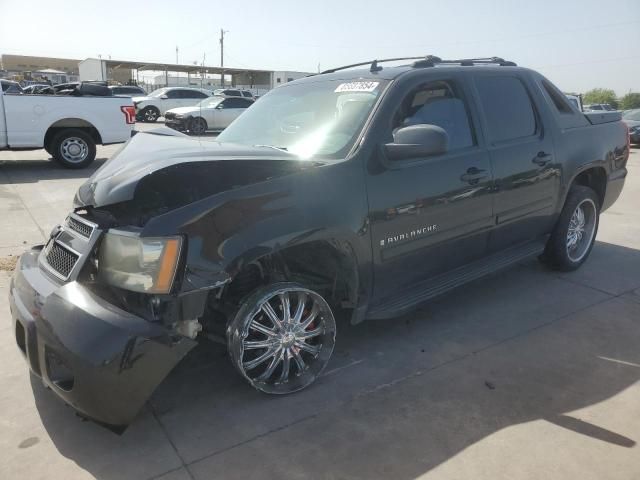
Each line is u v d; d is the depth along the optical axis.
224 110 21.69
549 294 4.59
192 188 2.72
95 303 2.47
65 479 2.41
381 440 2.68
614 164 5.24
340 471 2.47
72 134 11.19
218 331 3.08
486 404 2.99
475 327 3.96
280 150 3.19
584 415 2.88
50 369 2.53
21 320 2.63
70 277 2.61
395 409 2.94
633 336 3.83
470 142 3.82
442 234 3.61
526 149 4.18
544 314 4.19
